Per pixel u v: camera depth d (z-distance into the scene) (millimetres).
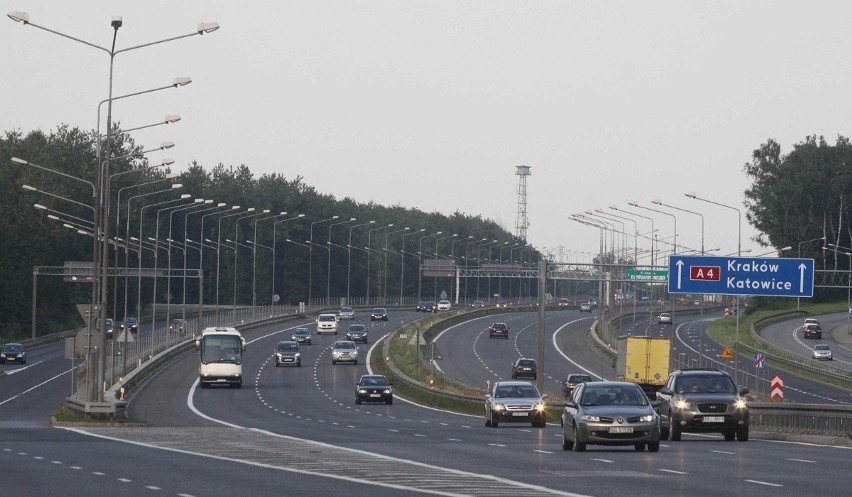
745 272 182000
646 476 68312
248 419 158750
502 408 139250
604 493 58250
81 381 178375
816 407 117500
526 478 67125
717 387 110375
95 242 148375
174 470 72562
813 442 109562
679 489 60344
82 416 138500
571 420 92938
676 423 107750
